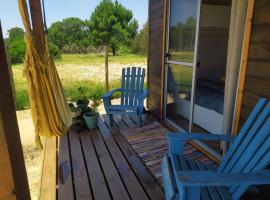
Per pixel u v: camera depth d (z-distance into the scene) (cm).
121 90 381
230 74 221
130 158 266
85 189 212
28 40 197
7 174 69
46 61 219
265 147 153
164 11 347
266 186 195
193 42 290
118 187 214
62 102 246
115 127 365
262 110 174
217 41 462
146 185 216
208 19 451
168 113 379
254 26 193
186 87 320
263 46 186
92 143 308
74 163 258
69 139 322
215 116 302
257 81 195
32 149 347
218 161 250
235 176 127
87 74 967
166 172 172
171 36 345
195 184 121
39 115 220
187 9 297
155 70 407
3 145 67
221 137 186
